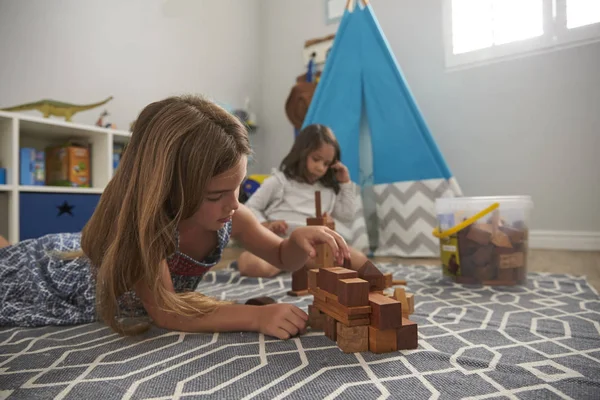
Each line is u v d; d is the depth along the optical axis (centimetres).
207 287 117
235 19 300
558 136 216
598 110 207
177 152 60
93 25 218
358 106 213
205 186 60
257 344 63
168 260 78
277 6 311
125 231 64
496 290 107
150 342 65
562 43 214
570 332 69
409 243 198
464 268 117
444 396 45
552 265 158
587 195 210
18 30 189
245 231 93
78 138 199
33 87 194
